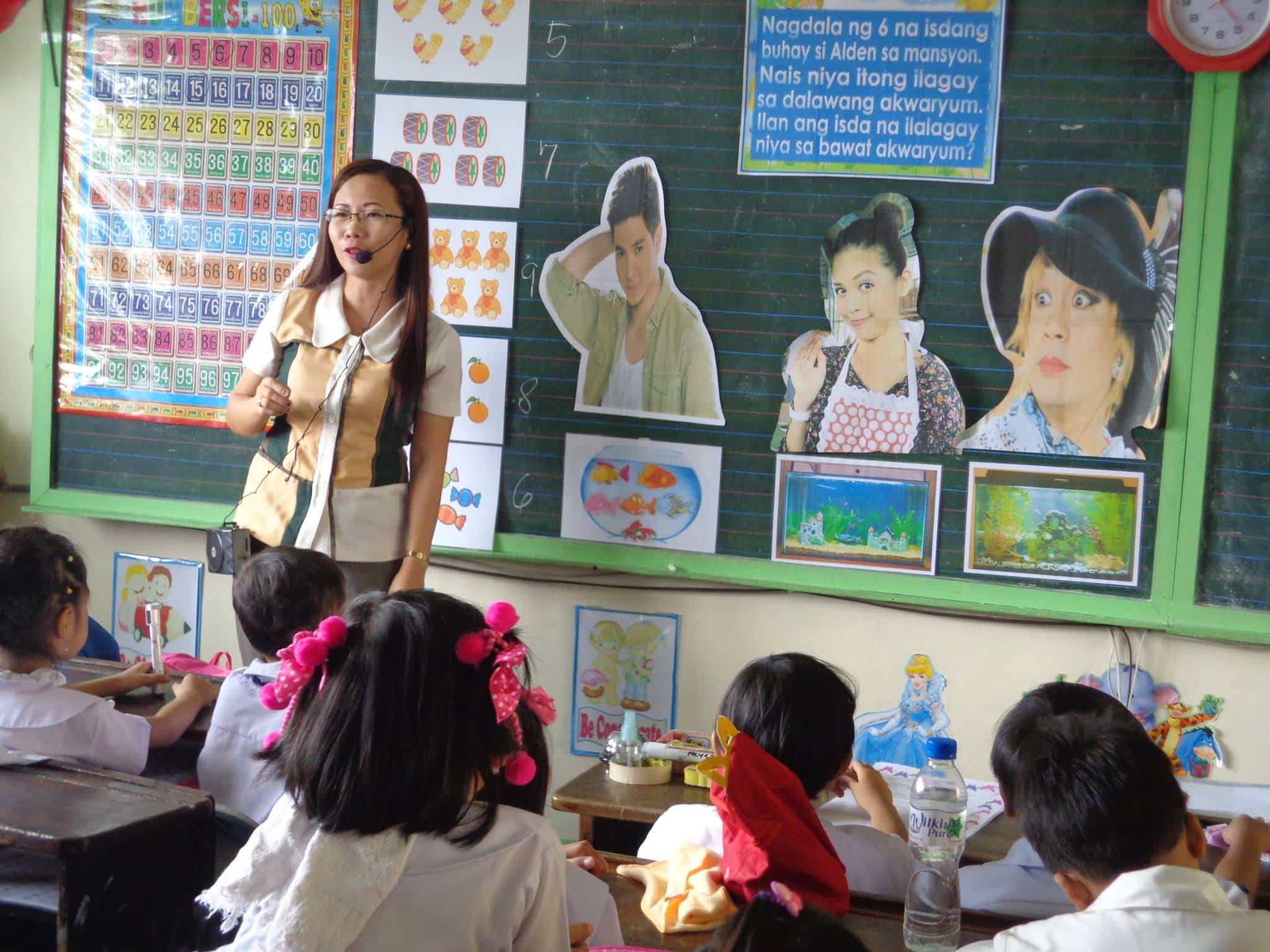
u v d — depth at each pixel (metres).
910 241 2.86
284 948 1.20
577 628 3.16
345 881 1.24
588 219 3.04
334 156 3.18
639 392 3.04
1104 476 2.80
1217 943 1.19
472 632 1.31
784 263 2.94
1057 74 2.77
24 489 3.50
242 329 3.28
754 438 2.98
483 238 3.10
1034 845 1.38
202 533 3.36
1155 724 2.83
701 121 2.96
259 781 1.70
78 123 3.33
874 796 2.04
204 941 1.60
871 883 1.75
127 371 3.36
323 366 2.79
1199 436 2.75
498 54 3.06
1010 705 2.90
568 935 1.39
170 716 2.12
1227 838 1.87
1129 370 2.77
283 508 2.79
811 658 1.80
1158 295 2.75
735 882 1.51
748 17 2.91
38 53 3.36
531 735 1.48
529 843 1.33
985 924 1.59
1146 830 1.29
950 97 2.82
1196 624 2.76
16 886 1.74
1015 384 2.83
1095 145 2.76
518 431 3.12
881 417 2.91
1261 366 2.71
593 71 3.01
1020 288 2.82
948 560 2.90
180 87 3.26
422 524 2.83
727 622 3.06
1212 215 2.71
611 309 3.04
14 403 3.48
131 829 1.49
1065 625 2.87
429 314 2.82
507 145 3.07
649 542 3.06
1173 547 2.78
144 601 3.42
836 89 2.88
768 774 1.54
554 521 3.12
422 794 1.26
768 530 2.99
